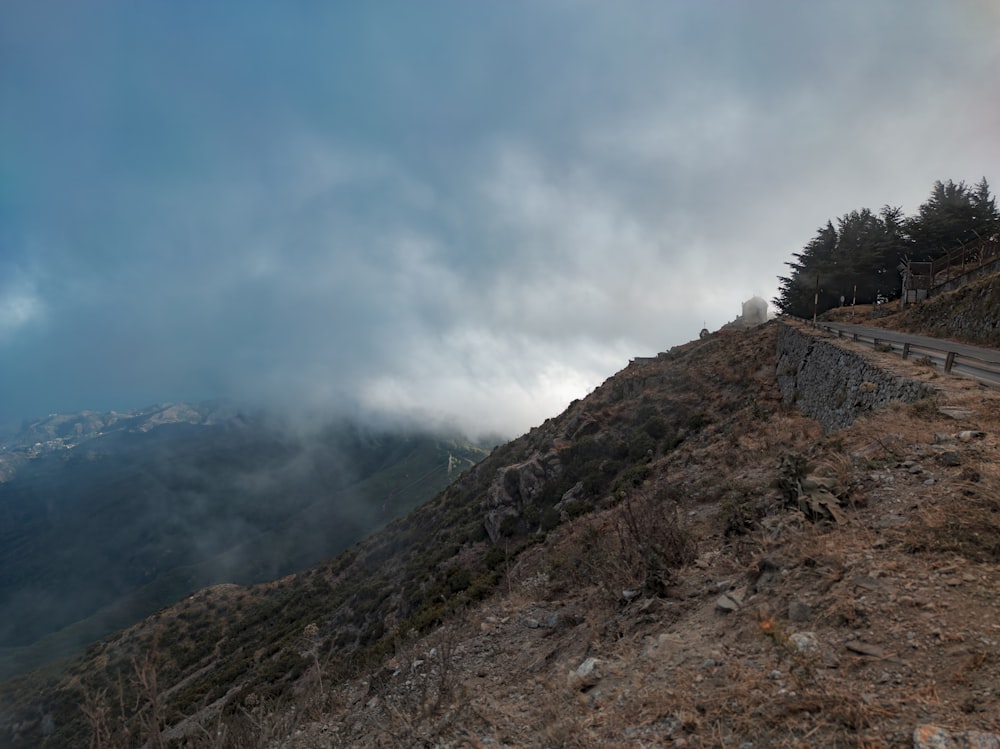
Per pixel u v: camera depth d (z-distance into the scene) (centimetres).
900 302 4403
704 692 393
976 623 369
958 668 330
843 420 1678
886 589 433
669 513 942
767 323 4725
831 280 5241
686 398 3694
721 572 638
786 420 2175
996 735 268
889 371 1439
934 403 946
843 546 524
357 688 830
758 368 3588
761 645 426
